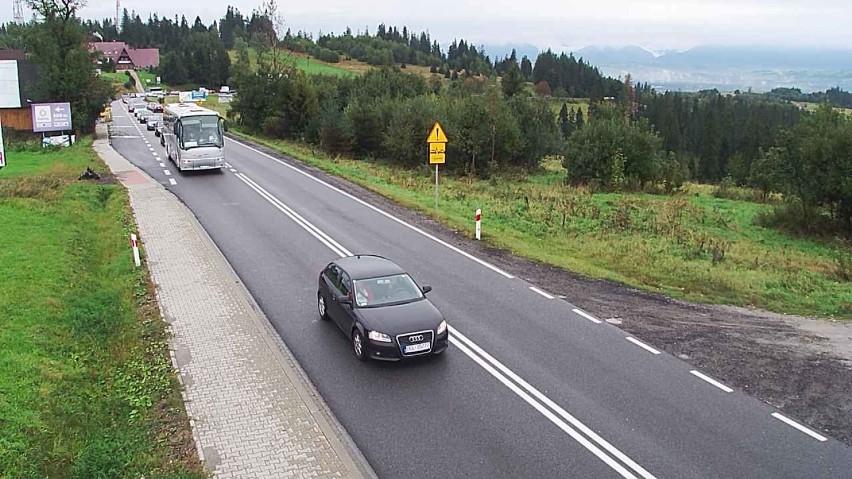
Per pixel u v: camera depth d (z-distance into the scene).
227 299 14.66
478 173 43.22
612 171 38.69
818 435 9.58
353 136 46.41
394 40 180.62
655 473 8.59
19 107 49.78
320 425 9.53
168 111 36.47
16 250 16.66
